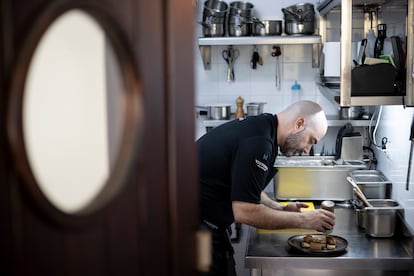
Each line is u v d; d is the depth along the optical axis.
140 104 0.94
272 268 2.28
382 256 2.26
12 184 0.73
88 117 0.93
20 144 0.74
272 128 2.42
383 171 3.19
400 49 2.36
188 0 1.09
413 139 2.41
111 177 0.93
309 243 2.36
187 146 1.10
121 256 0.93
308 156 3.37
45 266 0.78
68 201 0.89
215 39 3.37
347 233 2.60
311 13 3.35
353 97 2.34
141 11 0.95
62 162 0.88
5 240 0.72
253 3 3.62
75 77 0.90
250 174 2.28
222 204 2.41
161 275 1.04
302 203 2.81
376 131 3.38
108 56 0.92
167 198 1.05
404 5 2.82
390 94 2.34
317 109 2.49
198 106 3.71
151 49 0.98
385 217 2.50
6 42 0.72
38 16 0.75
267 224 2.32
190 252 1.13
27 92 0.78
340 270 2.31
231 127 2.43
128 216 0.94
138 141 0.94
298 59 3.66
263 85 3.71
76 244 0.84
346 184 3.09
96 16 0.85
